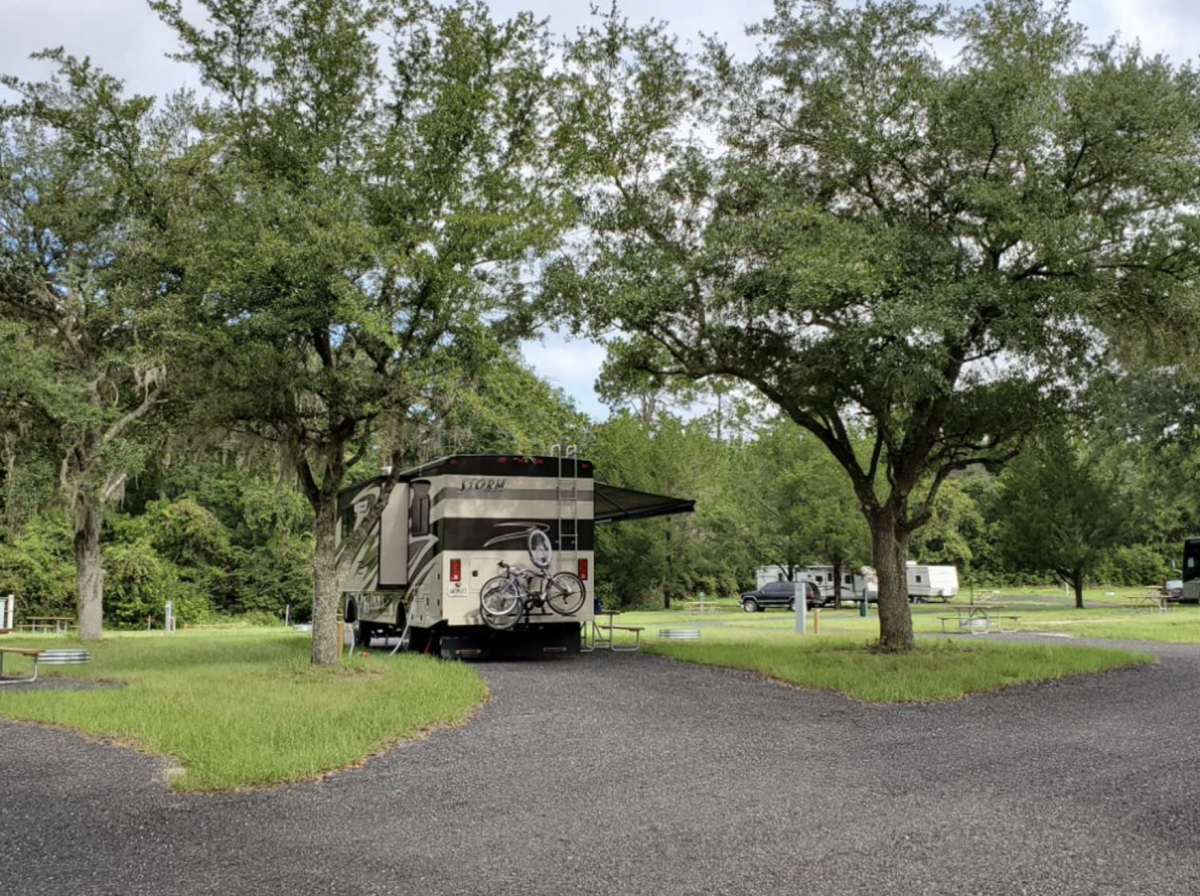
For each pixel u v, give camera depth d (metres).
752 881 5.31
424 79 14.38
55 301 20.89
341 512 22.72
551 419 14.31
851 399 17.05
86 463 20.70
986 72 13.93
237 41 14.41
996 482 58.81
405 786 7.55
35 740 9.16
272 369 13.70
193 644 21.11
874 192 15.80
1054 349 15.05
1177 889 5.14
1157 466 41.88
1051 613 35.72
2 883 5.29
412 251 13.58
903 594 17.22
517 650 17.00
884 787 7.50
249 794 7.27
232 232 13.17
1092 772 7.93
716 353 16.45
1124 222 14.64
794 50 15.99
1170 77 13.95
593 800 7.12
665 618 36.88
